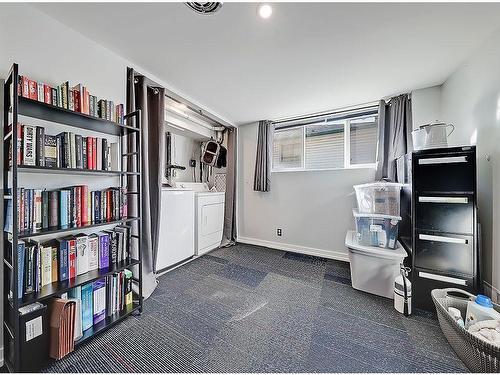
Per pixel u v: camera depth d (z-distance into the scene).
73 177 1.42
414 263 1.65
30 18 1.24
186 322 1.48
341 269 2.46
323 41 1.49
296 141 3.26
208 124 3.34
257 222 3.48
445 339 1.31
